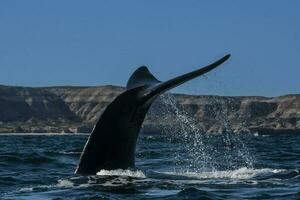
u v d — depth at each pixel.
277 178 37.28
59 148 97.25
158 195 31.36
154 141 135.75
